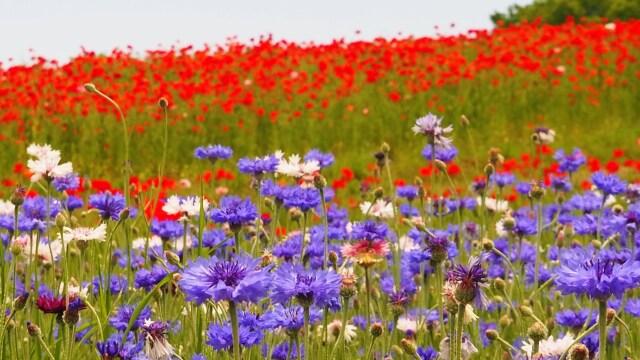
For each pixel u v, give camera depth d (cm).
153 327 290
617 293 234
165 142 409
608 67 1842
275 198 423
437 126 489
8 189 971
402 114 1555
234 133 1474
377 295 433
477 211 699
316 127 1523
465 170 1384
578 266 249
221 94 1541
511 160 998
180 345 372
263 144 1493
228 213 356
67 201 508
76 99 1399
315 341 400
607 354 406
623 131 1519
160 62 1845
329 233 505
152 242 523
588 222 521
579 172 1210
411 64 1667
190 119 1477
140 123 1438
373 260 355
